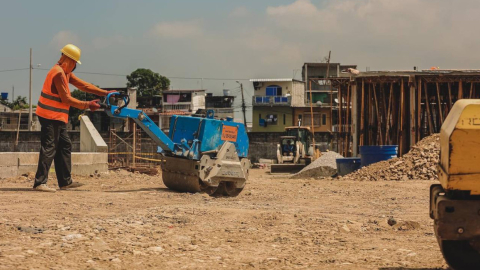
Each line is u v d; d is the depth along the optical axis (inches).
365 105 1540.4
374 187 810.2
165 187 705.6
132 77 3585.1
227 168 636.7
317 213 495.2
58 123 601.6
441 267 268.7
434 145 1040.8
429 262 280.8
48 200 521.7
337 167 1184.2
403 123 1437.0
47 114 593.0
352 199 642.2
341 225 408.5
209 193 641.6
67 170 633.0
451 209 218.1
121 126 2974.9
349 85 1547.7
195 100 3304.6
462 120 214.8
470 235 216.7
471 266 231.0
